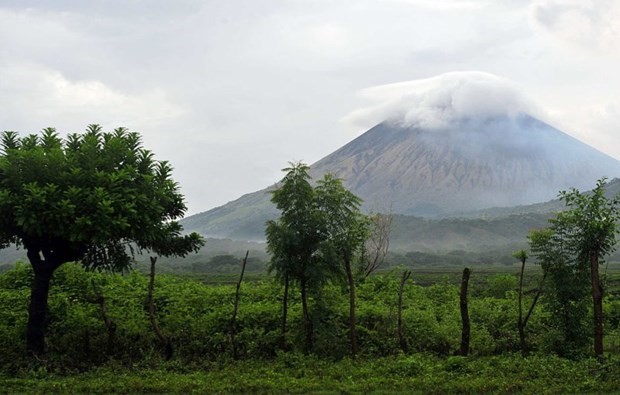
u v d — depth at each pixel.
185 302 23.27
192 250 21.06
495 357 18.56
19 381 15.33
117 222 17.25
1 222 17.61
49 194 17.06
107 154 19.02
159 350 19.16
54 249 18.73
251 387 14.66
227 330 21.05
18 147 19.30
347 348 19.89
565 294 19.52
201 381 15.34
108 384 15.02
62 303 21.14
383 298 27.75
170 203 20.27
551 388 14.38
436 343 20.56
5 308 21.61
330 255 19.28
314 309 19.91
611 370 15.84
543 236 19.91
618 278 55.03
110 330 18.72
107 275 24.84
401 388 14.78
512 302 27.19
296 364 17.73
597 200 18.77
